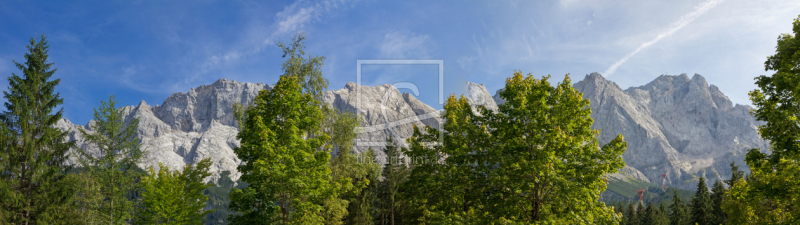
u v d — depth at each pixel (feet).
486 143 73.82
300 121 72.02
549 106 68.80
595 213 65.92
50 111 94.22
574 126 68.44
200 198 104.88
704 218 191.62
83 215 93.61
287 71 90.38
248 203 66.44
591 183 64.18
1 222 78.64
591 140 69.67
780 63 54.44
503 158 69.26
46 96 93.20
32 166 87.66
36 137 91.61
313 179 69.51
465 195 79.05
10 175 85.56
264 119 69.67
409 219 152.05
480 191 72.49
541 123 67.26
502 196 68.23
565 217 63.21
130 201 104.94
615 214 66.69
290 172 65.36
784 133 56.18
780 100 56.34
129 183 104.88
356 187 100.12
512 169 65.26
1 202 79.71
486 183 72.59
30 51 93.86
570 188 61.00
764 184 60.59
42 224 83.71
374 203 160.35
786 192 57.31
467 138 76.79
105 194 100.32
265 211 67.21
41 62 93.71
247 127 70.95
